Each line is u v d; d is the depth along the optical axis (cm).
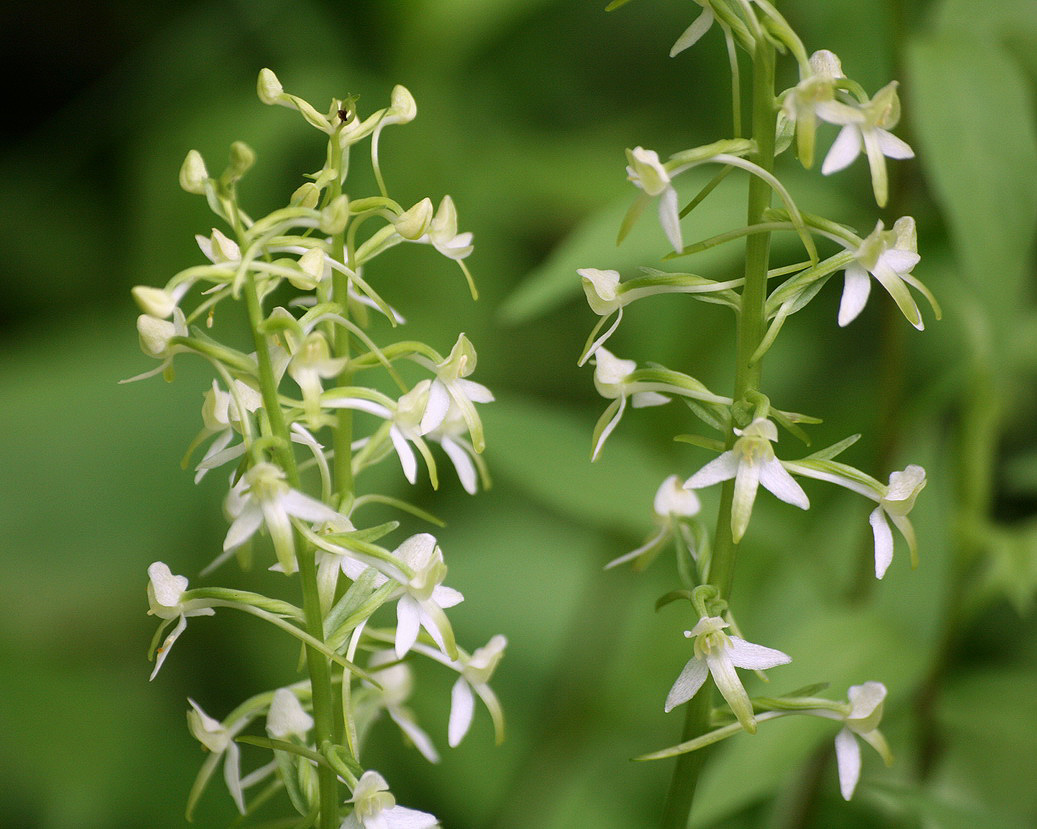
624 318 107
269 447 68
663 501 73
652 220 81
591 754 90
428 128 104
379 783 69
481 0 103
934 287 84
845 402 100
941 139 78
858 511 87
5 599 100
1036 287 99
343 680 70
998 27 82
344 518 68
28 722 91
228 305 104
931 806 76
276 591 99
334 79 106
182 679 101
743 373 70
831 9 87
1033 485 85
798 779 83
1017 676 83
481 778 91
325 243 70
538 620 104
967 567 83
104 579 104
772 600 90
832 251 84
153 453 102
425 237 71
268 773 72
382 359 69
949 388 83
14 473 100
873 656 79
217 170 106
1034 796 87
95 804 89
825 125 93
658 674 92
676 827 71
